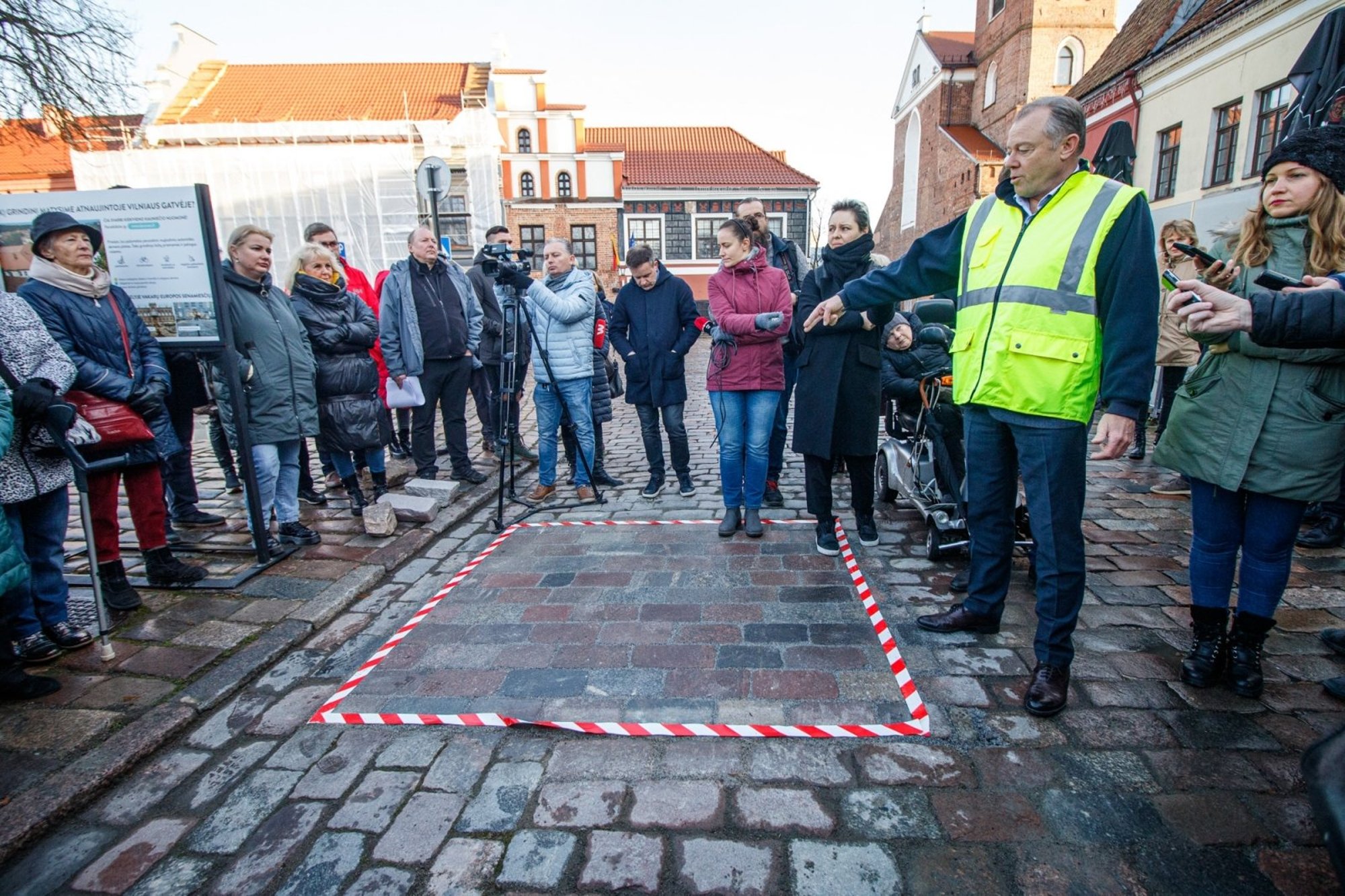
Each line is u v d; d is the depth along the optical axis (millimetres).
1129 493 5113
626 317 5270
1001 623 3156
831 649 2988
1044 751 2311
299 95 28891
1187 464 2611
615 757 2361
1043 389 2465
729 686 2740
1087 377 2432
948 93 29422
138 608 3494
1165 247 5676
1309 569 3609
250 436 4066
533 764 2342
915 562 3904
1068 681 2596
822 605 3410
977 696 2625
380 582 3947
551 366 5180
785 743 2396
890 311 3422
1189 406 2627
